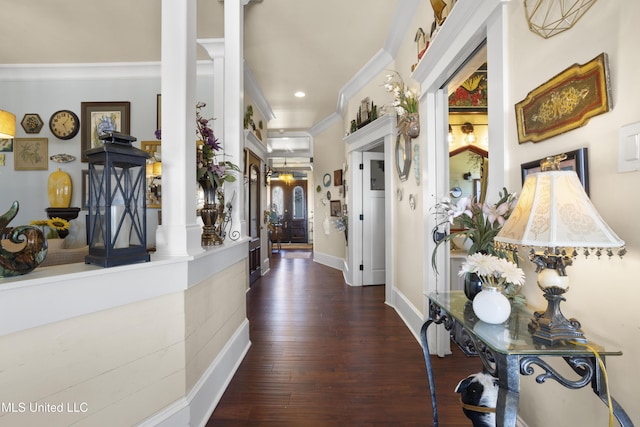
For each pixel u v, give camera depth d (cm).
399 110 289
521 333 105
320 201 705
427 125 254
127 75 399
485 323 115
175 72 162
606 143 97
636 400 90
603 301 101
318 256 722
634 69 89
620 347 95
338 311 360
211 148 208
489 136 161
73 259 183
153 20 306
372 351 256
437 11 212
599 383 92
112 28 319
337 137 618
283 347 263
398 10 292
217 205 230
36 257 111
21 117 399
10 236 105
